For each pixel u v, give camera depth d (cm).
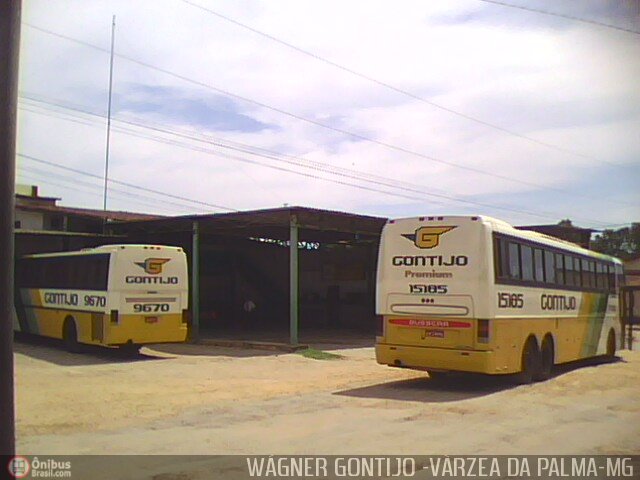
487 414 1084
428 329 1331
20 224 2869
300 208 2222
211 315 3691
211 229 2712
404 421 1018
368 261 3638
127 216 3303
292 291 2233
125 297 1909
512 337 1375
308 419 1030
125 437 900
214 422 1005
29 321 2347
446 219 1336
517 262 1420
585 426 991
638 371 1764
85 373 1619
